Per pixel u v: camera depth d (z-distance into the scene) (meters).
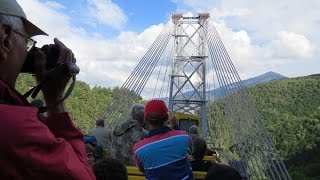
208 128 24.97
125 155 4.71
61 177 1.13
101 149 3.89
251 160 20.31
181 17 32.59
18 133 1.09
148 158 3.39
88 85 44.84
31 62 1.34
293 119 64.88
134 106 4.93
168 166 3.35
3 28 1.22
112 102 22.59
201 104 26.61
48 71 1.36
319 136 56.25
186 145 3.46
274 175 19.33
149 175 3.41
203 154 4.14
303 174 43.94
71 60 1.40
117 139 4.77
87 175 1.20
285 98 75.75
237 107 25.16
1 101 1.16
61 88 1.39
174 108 26.91
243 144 21.89
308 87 76.62
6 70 1.24
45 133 1.13
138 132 4.77
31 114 1.14
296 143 56.84
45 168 1.11
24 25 1.30
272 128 62.28
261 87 80.12
